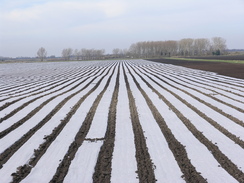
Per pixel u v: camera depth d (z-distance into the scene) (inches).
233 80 811.4
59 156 259.6
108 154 262.7
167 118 387.5
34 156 261.3
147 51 4793.3
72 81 951.6
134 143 289.3
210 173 221.0
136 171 225.9
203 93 600.7
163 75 1069.8
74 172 227.1
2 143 300.7
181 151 266.4
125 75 1120.2
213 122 365.4
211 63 1636.3
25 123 379.2
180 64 1727.4
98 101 523.5
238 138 301.7
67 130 338.6
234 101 503.8
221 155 256.2
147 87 719.1
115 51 5315.0
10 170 233.1
